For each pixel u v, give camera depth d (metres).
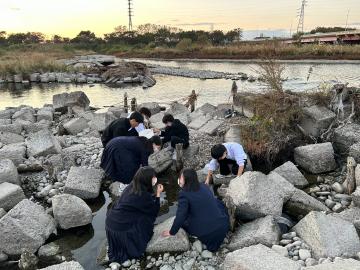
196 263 5.00
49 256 5.42
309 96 9.22
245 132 8.60
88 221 6.17
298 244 5.09
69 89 25.56
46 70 31.73
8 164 7.30
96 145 9.48
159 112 13.51
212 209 5.19
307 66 32.59
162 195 7.29
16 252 5.45
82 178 7.24
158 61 48.00
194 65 40.28
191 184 5.21
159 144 6.73
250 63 40.34
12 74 30.08
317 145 7.80
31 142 9.09
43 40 90.25
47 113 13.80
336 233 5.05
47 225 5.85
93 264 5.24
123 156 6.63
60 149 9.14
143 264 5.08
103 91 24.25
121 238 5.10
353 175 6.57
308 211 6.10
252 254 4.62
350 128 8.27
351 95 8.98
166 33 81.00
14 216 5.61
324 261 4.58
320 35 58.56
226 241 5.48
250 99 10.59
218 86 24.45
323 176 7.61
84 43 79.88
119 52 66.31
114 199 7.11
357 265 4.25
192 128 10.66
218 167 7.53
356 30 61.28
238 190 6.02
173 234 5.14
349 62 34.59
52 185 7.51
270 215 5.64
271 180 6.28
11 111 14.62
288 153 8.31
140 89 24.64
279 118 8.55
